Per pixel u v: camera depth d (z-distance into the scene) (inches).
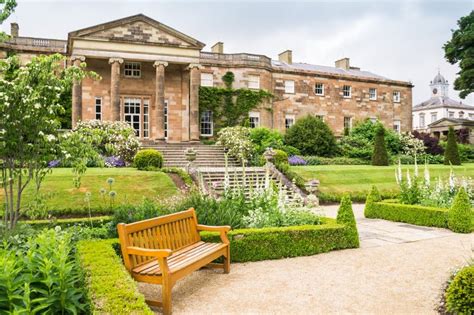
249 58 1272.1
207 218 290.8
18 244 217.2
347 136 1310.3
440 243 336.2
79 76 284.5
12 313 129.4
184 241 243.9
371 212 495.2
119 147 824.3
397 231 394.6
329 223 328.2
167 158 906.1
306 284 224.2
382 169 916.6
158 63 1027.9
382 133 1073.5
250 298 201.6
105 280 159.0
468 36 1477.6
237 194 364.8
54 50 1064.2
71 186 552.4
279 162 837.2
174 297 204.4
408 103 1617.9
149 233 213.5
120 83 1096.2
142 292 212.8
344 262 272.1
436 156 1264.8
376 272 248.4
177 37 1046.4
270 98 1285.7
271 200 345.1
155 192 582.6
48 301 143.6
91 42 968.9
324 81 1439.5
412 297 203.3
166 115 1147.3
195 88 1071.6
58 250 163.0
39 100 257.6
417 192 479.2
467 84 1523.1
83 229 285.7
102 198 528.4
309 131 1151.6
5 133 253.3
